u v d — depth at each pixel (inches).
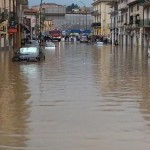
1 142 346.0
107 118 441.4
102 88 687.1
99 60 1493.6
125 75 914.7
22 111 483.2
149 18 3078.2
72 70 1042.1
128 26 3772.1
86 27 6525.6
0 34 2303.2
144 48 2957.7
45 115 458.3
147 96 597.9
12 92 640.4
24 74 930.7
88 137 360.2
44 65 1222.3
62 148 326.0
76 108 501.0
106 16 5620.1
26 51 1414.9
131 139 353.4
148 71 1021.2
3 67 1139.9
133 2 3508.9
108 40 4667.8
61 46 3449.8
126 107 508.7
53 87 698.2
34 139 354.6
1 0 2370.8
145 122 422.0
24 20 3964.1
